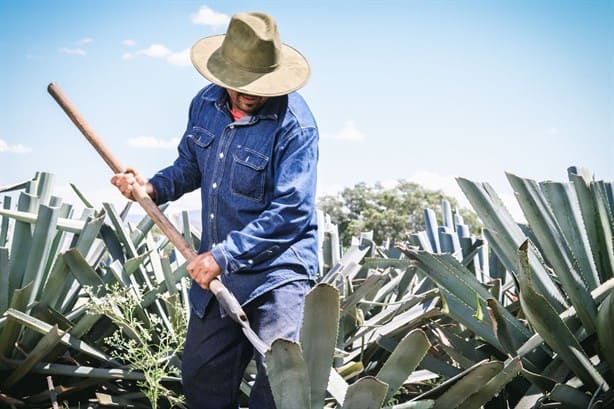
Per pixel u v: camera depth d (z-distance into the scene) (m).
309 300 2.98
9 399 3.93
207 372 3.56
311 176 3.47
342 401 3.31
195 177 3.89
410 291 4.83
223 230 3.58
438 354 4.25
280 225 3.39
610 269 3.67
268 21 3.46
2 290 4.04
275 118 3.49
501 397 3.62
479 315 3.59
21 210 4.27
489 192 3.84
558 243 3.48
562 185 3.65
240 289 3.46
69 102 3.94
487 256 4.87
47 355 4.09
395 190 32.94
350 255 4.72
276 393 2.97
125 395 4.09
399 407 3.09
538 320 3.32
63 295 4.22
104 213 4.36
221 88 3.70
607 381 3.48
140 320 4.20
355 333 4.34
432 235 5.25
